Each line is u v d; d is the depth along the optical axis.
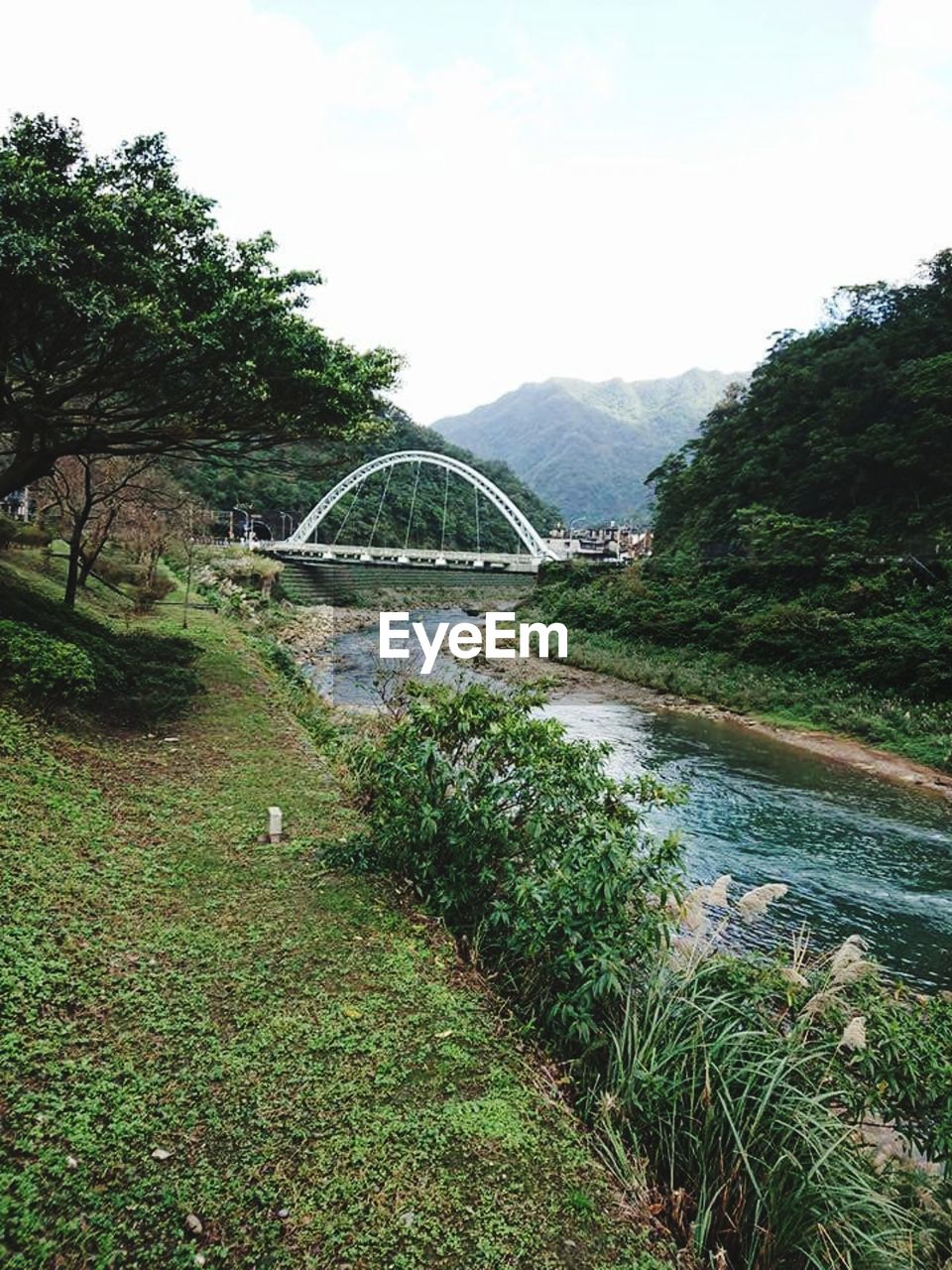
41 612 10.23
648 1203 2.87
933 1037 3.68
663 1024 3.61
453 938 4.65
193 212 8.22
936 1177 3.37
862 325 38.97
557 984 4.09
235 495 61.84
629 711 19.47
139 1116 2.84
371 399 10.30
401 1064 3.36
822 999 3.70
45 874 4.57
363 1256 2.39
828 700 18.39
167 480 22.38
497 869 4.79
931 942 7.55
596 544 80.38
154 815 6.13
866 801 12.34
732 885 8.72
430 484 90.06
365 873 5.36
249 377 8.28
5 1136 2.62
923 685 17.03
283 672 15.38
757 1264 2.81
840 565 24.64
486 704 5.35
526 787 4.86
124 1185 2.53
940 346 33.56
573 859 4.23
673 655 25.58
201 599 24.89
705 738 16.61
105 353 8.15
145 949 4.06
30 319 7.69
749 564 28.36
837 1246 2.80
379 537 76.25
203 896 4.86
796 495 35.41
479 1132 2.99
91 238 7.28
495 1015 3.87
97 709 8.64
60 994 3.49
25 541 18.12
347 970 4.10
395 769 5.22
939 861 9.73
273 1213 2.51
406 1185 2.69
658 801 5.33
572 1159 2.93
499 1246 2.49
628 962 4.00
